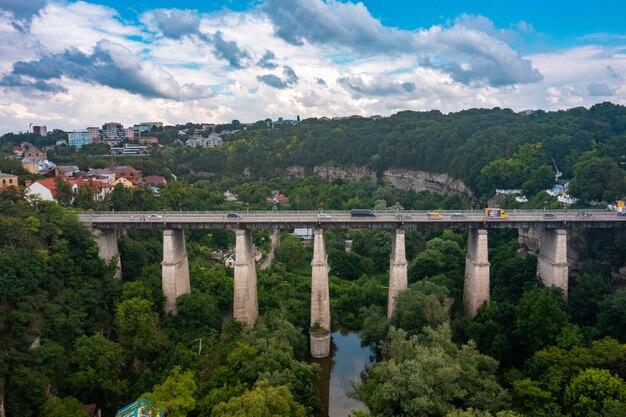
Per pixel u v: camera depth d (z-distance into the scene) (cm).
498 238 12025
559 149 15525
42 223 7812
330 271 13525
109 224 8825
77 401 5625
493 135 18512
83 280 8012
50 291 7131
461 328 7925
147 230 11144
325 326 8862
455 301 9431
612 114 17788
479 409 5559
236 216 9438
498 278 9519
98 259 8512
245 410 4834
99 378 6191
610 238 9169
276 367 6297
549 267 8625
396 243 8894
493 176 15812
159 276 8962
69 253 7944
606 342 6244
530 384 5750
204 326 8456
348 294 11062
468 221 8812
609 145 14012
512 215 9531
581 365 5912
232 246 15175
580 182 11781
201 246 13788
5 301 6216
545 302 7144
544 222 8694
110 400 6412
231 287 10119
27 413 5431
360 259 13825
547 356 6297
